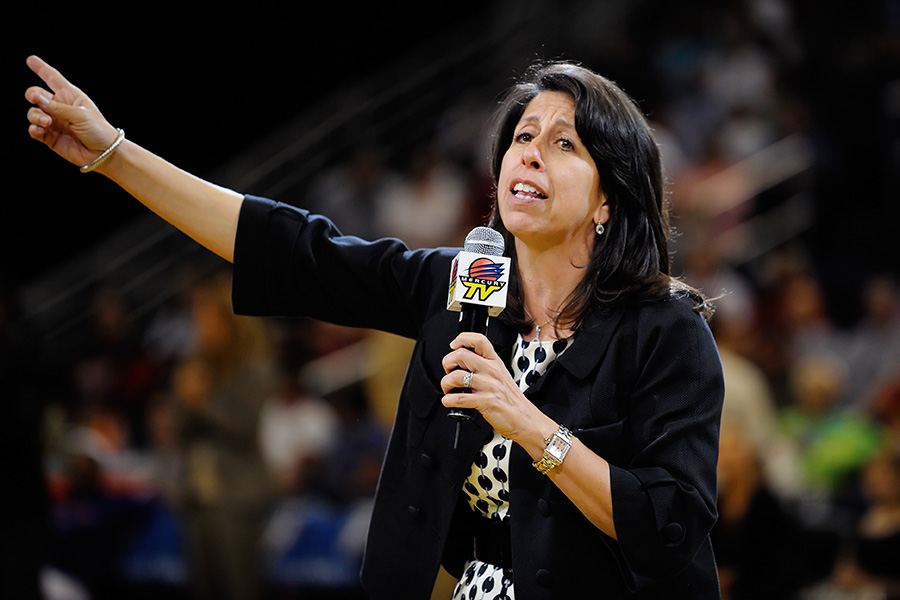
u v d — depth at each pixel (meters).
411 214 18.08
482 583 4.50
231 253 4.92
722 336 13.97
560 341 4.52
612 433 4.27
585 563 4.24
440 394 4.56
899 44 20.52
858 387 14.33
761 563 9.35
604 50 21.75
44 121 4.73
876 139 19.45
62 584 11.80
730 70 19.48
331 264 4.91
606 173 4.54
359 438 13.17
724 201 17.28
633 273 4.47
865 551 10.20
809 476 11.77
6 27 20.06
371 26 23.64
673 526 4.02
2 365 10.12
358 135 21.02
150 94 21.70
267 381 11.98
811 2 21.31
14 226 20.00
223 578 11.63
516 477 4.35
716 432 4.27
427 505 4.54
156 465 12.10
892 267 17.62
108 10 21.22
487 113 20.39
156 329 17.06
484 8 24.56
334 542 12.14
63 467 12.48
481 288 4.36
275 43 22.78
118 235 19.70
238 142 22.36
